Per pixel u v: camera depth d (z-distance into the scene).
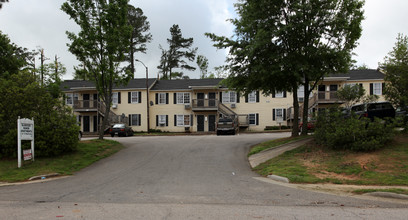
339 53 15.24
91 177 11.27
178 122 38.44
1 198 7.74
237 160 14.52
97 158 15.40
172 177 10.83
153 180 10.30
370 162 10.67
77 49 18.83
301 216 5.72
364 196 7.58
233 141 21.53
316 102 33.19
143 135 34.00
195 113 38.28
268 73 15.83
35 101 15.02
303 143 15.11
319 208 6.38
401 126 13.70
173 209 6.36
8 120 14.46
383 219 5.48
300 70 15.49
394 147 11.78
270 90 18.31
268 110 36.53
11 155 14.36
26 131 13.30
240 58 17.36
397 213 5.92
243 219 5.53
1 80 15.63
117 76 20.34
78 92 39.78
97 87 20.28
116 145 19.44
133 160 14.95
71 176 11.75
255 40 15.38
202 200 7.28
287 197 7.52
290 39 15.91
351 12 15.62
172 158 15.22
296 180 9.63
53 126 14.90
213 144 19.98
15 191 8.86
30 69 21.73
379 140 11.96
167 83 41.19
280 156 13.57
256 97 37.00
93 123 38.81
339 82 34.19
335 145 12.98
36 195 8.10
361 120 13.07
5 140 14.00
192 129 38.22
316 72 15.32
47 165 13.23
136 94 39.22
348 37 15.86
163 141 22.83
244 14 16.78
